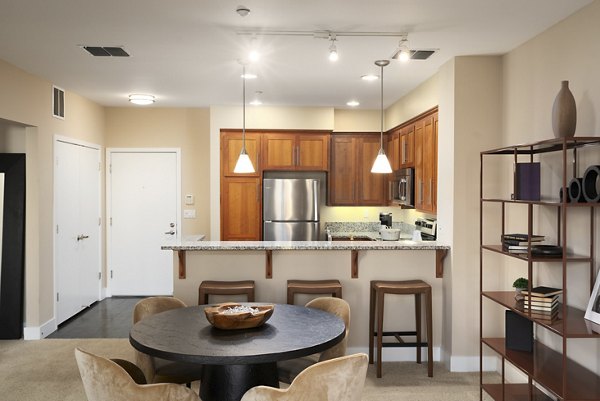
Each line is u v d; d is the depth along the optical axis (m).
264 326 2.71
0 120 4.26
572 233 3.01
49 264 4.98
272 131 6.58
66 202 5.41
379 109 6.76
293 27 3.30
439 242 4.28
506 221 3.92
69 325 5.29
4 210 4.71
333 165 6.76
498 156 3.97
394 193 6.22
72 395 3.49
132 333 2.55
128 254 6.71
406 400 3.42
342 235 6.62
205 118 6.70
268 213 6.43
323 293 3.94
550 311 2.76
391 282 4.06
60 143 5.26
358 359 2.10
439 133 4.31
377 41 3.58
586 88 2.88
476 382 3.75
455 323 4.00
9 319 4.72
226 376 2.61
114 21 3.19
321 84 5.11
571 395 2.46
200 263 4.15
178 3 2.88
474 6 2.91
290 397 2.02
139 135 6.66
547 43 3.30
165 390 2.11
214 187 6.49
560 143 2.72
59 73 4.62
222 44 3.69
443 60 4.10
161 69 4.47
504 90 3.92
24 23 3.23
